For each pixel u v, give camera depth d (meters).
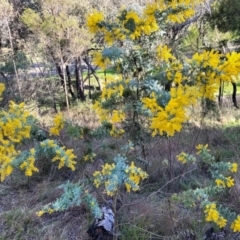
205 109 5.53
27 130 2.03
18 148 3.88
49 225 3.19
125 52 2.38
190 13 2.26
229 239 2.76
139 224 2.87
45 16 8.83
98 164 3.85
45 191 3.72
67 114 8.20
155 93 2.02
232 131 5.88
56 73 11.87
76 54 9.23
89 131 2.36
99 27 2.20
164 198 3.35
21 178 4.11
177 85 2.24
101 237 2.84
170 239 2.74
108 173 2.22
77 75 11.25
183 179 3.73
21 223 3.26
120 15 2.19
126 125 2.91
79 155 3.55
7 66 8.37
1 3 9.32
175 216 2.94
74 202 2.00
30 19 8.83
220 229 2.80
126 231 2.80
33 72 11.04
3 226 3.25
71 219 3.25
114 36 2.21
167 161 3.99
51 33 8.84
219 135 5.56
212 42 8.33
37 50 9.49
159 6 2.23
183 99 1.75
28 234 3.12
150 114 2.27
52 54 9.50
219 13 7.48
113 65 2.42
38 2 9.48
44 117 7.88
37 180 4.09
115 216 2.53
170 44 4.68
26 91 8.73
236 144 5.05
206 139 5.20
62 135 3.87
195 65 1.99
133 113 2.75
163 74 2.21
